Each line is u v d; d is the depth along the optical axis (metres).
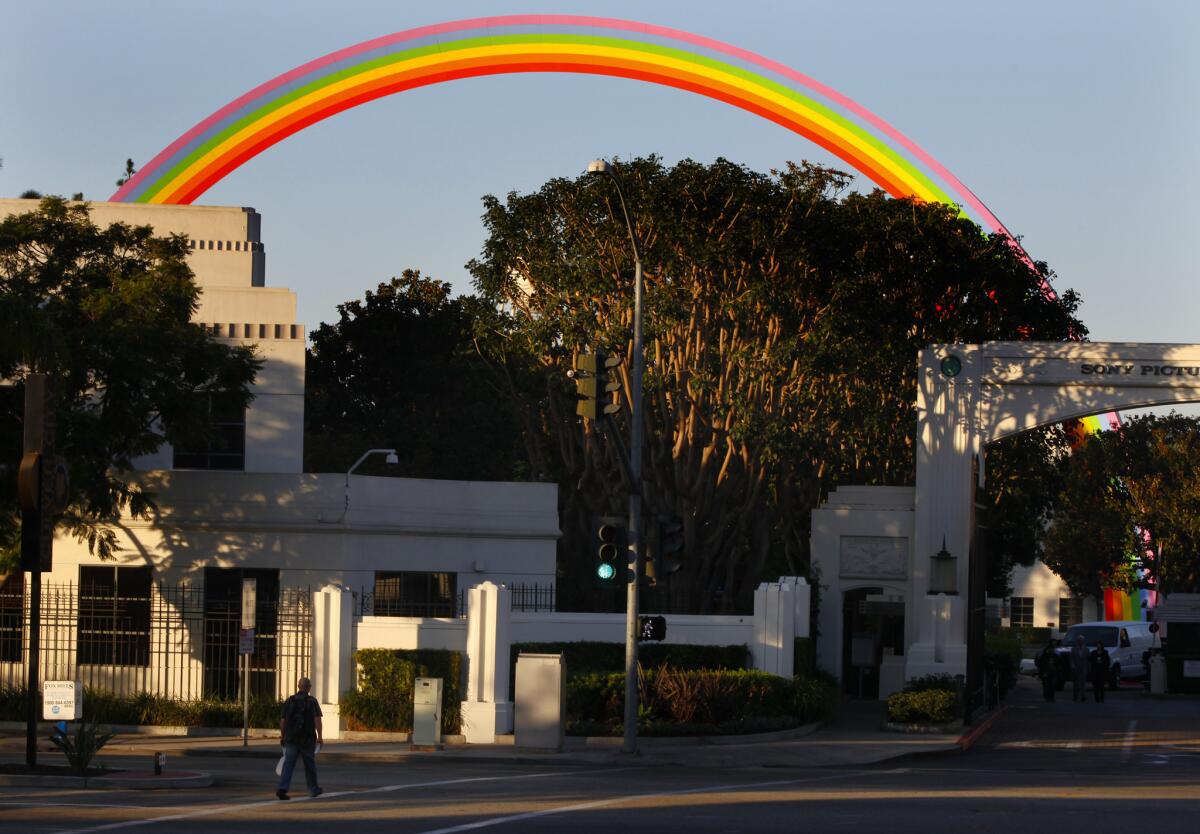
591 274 50.34
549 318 51.09
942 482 44.09
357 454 70.62
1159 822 20.23
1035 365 43.69
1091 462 92.25
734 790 24.95
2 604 39.59
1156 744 36.41
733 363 50.53
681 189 48.91
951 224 50.97
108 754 31.83
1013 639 71.25
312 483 39.66
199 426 38.16
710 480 51.50
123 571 40.12
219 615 38.88
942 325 51.66
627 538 33.09
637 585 32.69
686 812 21.34
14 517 36.38
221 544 39.91
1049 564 96.12
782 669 38.09
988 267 50.81
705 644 38.22
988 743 36.59
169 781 25.14
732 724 34.97
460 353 61.03
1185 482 86.62
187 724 36.56
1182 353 42.75
